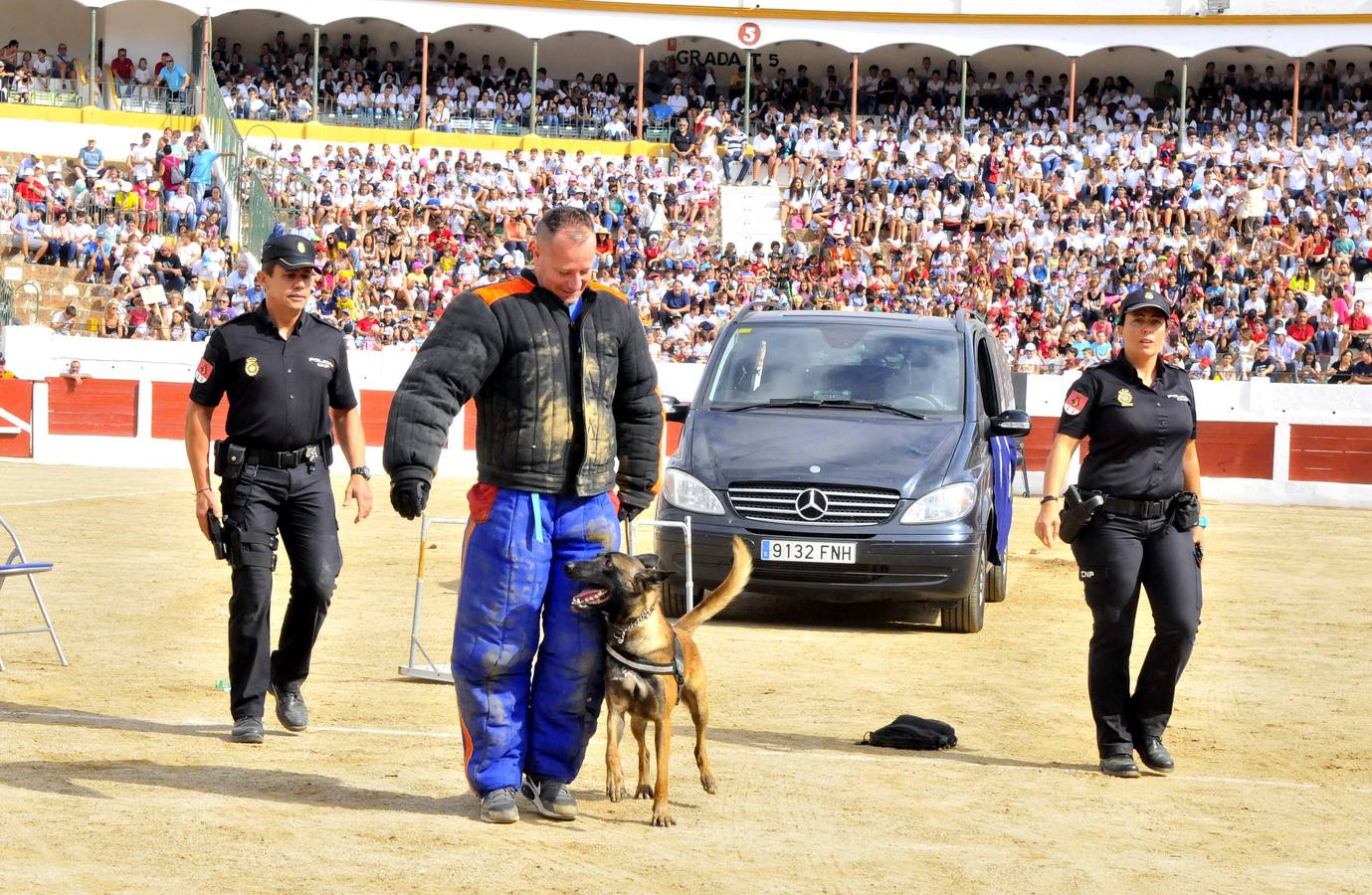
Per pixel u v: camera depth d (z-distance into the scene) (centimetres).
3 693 779
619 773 599
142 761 640
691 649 602
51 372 2464
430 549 1543
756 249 3309
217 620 1067
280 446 696
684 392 2600
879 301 3128
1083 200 3622
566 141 4053
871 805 614
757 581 1066
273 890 467
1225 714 848
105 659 895
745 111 3978
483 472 571
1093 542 697
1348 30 4028
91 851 501
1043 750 741
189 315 2788
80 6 4100
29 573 861
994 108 4291
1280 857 556
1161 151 3766
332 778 625
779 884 497
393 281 3073
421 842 530
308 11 4031
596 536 573
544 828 558
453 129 4066
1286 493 2422
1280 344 2958
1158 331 694
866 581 1055
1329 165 3700
